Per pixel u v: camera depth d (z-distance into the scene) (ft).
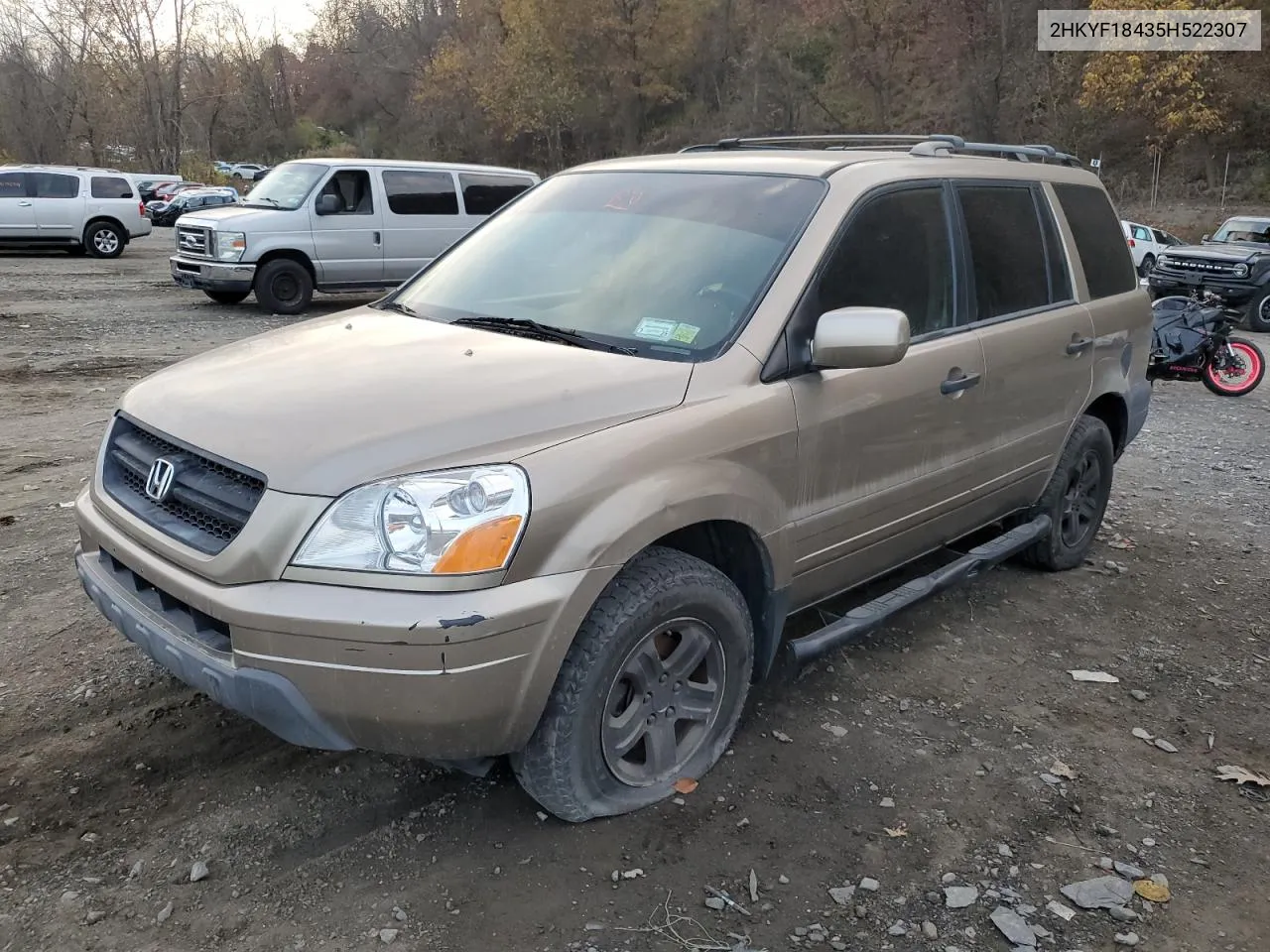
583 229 12.16
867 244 11.28
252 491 8.17
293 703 7.80
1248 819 10.15
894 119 137.39
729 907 8.46
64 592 14.15
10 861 8.72
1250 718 12.19
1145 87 101.76
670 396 9.33
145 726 10.84
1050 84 122.83
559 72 160.56
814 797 10.03
